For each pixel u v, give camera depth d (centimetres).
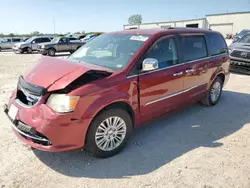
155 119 418
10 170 288
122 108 321
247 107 533
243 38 970
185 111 500
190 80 430
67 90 271
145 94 346
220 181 271
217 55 511
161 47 376
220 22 4862
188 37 433
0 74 976
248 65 852
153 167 298
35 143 282
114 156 323
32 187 259
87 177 278
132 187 261
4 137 369
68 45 2066
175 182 269
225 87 713
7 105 334
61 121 265
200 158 318
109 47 387
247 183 268
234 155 326
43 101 273
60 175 281
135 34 394
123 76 316
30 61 1533
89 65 318
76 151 333
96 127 294
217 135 390
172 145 355
